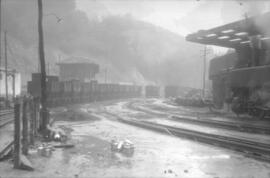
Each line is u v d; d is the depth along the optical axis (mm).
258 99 18969
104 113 24375
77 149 8922
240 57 25766
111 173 6285
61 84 30484
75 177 5980
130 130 13875
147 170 6574
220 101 26797
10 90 40375
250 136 11953
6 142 9719
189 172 6477
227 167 6926
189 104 34750
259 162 7434
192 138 11344
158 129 13672
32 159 7461
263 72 18891
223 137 10625
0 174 6133
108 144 9867
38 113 11398
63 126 14883
